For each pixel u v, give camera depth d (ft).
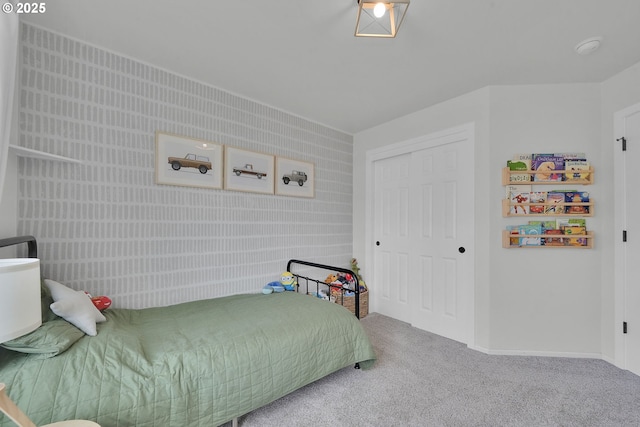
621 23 5.20
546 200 7.31
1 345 3.59
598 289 7.22
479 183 7.84
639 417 5.01
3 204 4.71
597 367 6.77
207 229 7.54
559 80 7.38
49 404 3.23
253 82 7.56
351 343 6.24
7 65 3.75
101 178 5.97
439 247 8.89
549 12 4.94
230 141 8.03
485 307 7.64
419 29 5.41
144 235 6.50
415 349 7.78
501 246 7.56
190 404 4.05
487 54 6.27
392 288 10.49
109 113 6.08
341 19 5.20
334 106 9.11
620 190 6.82
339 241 11.16
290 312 6.25
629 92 6.68
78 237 5.68
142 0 4.70
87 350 3.87
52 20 5.19
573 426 4.80
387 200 10.74
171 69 6.91
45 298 4.40
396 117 10.06
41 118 5.30
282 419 4.98
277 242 9.13
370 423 4.87
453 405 5.35
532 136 7.55
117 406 3.52
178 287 6.99
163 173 6.77
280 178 9.22
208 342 4.74
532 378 6.28
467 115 8.15
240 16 5.11
